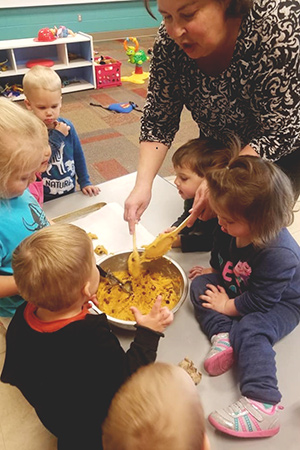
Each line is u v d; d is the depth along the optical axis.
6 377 0.74
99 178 2.50
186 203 1.24
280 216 0.80
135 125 3.27
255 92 0.97
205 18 0.78
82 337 0.69
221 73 0.99
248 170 0.80
